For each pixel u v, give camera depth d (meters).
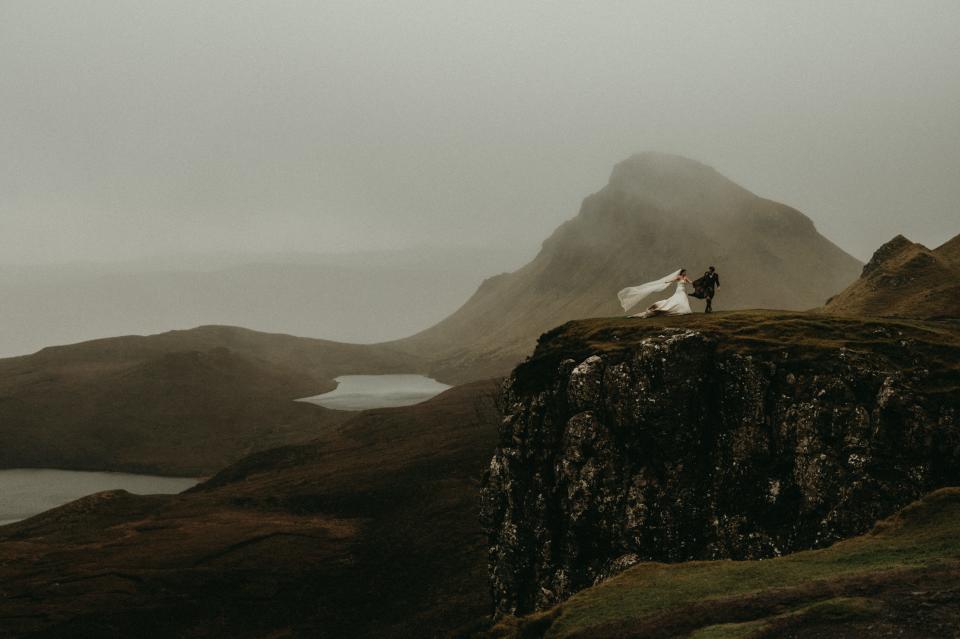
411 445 142.88
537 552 46.19
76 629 72.19
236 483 142.75
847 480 38.78
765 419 41.97
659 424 43.19
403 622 65.75
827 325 46.88
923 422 39.22
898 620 18.86
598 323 54.03
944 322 58.38
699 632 21.25
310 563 86.44
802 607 21.33
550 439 47.81
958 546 24.55
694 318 51.00
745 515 40.62
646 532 41.75
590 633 23.95
